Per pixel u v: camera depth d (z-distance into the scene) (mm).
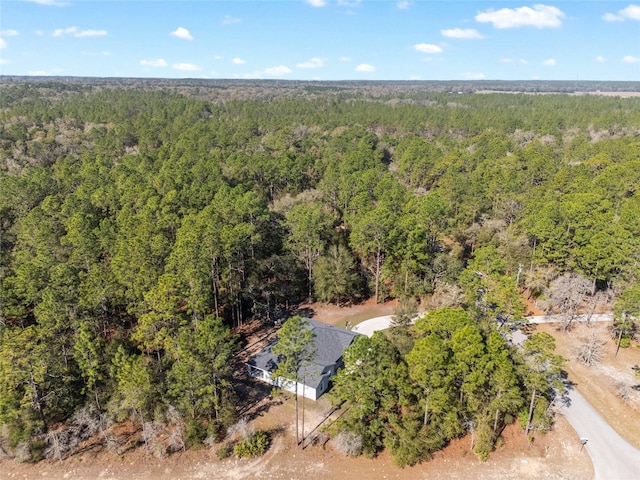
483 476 36719
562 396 45094
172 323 43531
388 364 37906
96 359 39562
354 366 37438
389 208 68188
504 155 118750
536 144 123875
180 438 38562
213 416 41844
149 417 40812
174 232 62469
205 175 85312
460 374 37250
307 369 44594
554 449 39125
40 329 39906
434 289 60875
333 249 63875
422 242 60156
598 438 40219
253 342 53844
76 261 51906
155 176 80875
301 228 60719
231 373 47906
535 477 36594
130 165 99688
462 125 162625
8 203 75812
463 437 40125
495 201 83438
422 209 66125
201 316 46312
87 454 38438
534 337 39000
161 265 50375
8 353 35781
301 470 37031
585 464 37656
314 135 148375
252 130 145375
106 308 47156
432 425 38906
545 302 59469
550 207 65562
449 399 37500
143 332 43000
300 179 100062
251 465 37406
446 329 38750
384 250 61719
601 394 45531
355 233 62250
